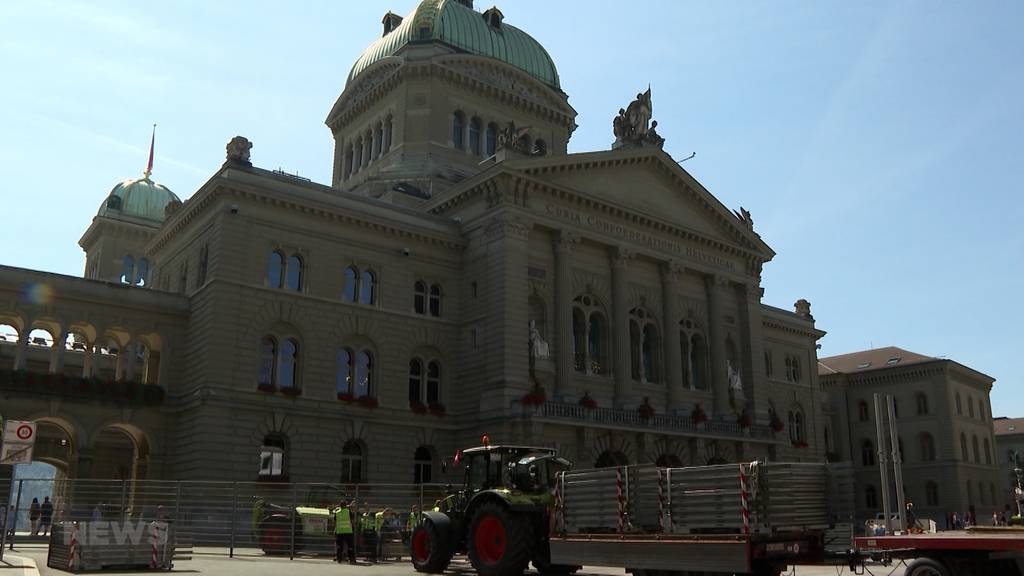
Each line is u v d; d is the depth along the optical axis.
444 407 51.62
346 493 44.47
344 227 50.16
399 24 76.81
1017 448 125.69
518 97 70.94
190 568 25.55
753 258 66.50
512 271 50.88
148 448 46.28
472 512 24.97
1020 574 17.83
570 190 54.34
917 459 92.00
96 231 83.12
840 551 18.88
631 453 52.91
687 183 61.66
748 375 63.75
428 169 63.97
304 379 46.66
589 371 54.28
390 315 50.78
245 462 43.72
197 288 47.78
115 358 61.81
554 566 24.02
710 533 19.02
